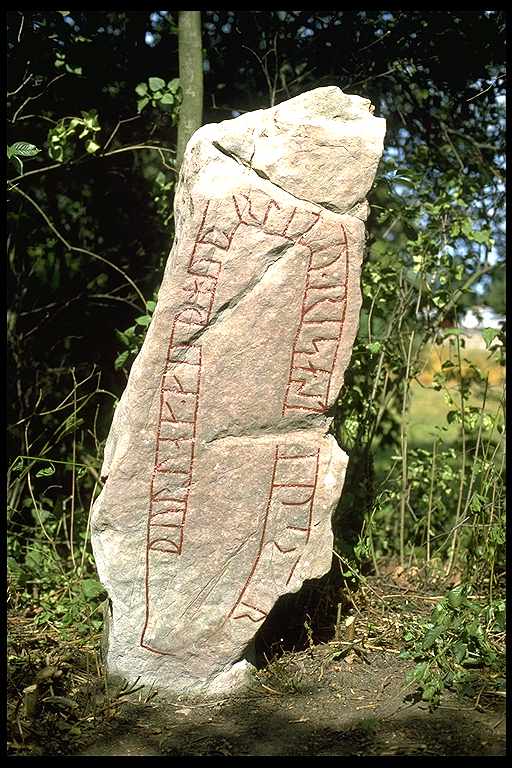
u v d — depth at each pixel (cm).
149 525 310
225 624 315
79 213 470
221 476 309
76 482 419
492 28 432
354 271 307
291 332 307
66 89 432
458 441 436
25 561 402
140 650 315
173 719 302
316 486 313
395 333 418
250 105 468
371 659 337
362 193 305
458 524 394
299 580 316
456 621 323
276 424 311
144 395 305
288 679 323
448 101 457
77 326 469
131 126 462
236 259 303
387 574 410
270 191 302
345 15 443
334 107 304
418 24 436
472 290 438
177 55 459
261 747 285
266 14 448
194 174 305
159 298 306
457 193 412
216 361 305
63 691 312
